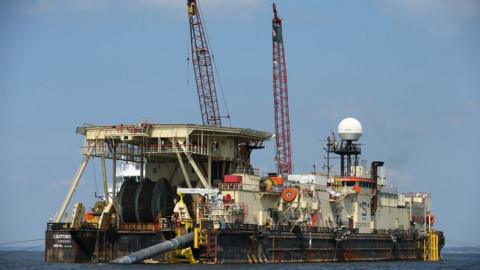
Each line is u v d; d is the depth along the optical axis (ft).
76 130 529.86
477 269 551.59
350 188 597.93
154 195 504.43
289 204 532.73
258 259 496.64
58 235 505.25
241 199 499.10
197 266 451.12
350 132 635.25
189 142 510.99
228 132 522.06
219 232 470.80
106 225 503.20
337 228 565.53
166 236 481.46
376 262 601.62
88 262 497.46
